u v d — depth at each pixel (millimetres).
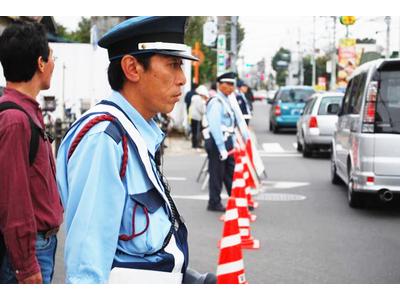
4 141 2850
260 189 11414
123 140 2145
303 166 15680
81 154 2125
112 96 2279
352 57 39094
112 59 2287
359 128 8969
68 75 19812
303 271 6195
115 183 2102
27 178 2875
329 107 11477
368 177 8789
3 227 2818
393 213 9367
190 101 21125
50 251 3119
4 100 2984
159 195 2209
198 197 10812
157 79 2246
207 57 35656
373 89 8766
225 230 5043
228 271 4996
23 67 3055
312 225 8492
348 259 6684
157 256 2201
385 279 5906
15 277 2980
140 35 2227
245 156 9641
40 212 3033
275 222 8703
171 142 22016
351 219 8898
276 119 26188
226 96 9141
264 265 6426
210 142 9180
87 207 2076
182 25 2295
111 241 2096
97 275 2057
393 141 8711
